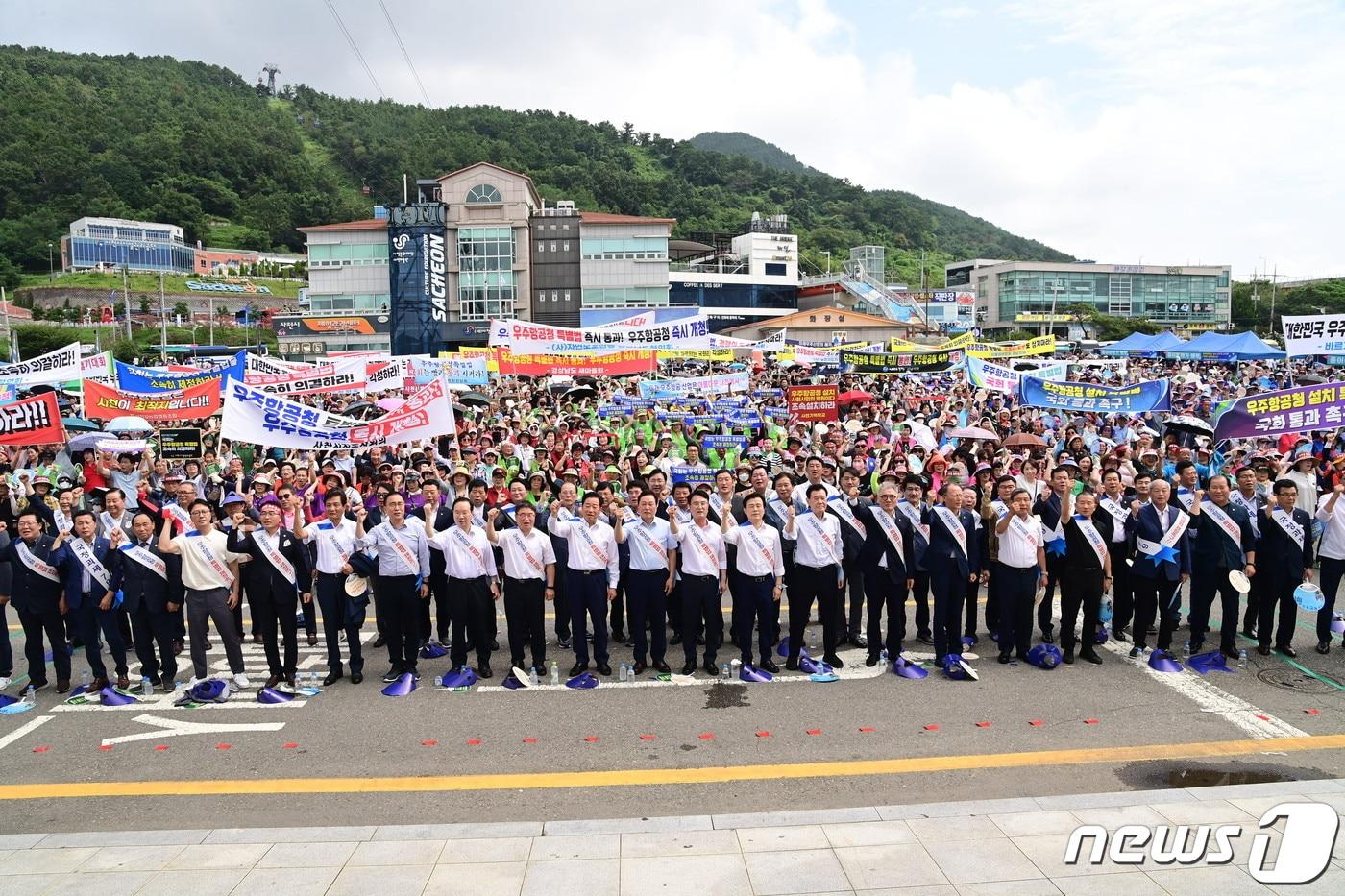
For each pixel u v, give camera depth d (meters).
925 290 98.06
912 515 9.24
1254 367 41.94
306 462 14.80
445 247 72.31
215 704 8.49
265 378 20.22
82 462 16.64
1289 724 7.67
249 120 183.62
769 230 97.94
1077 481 11.86
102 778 6.90
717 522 10.16
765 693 8.57
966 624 10.27
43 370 18.52
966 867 5.16
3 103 150.88
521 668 9.12
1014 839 5.48
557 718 8.01
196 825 6.13
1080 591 9.24
